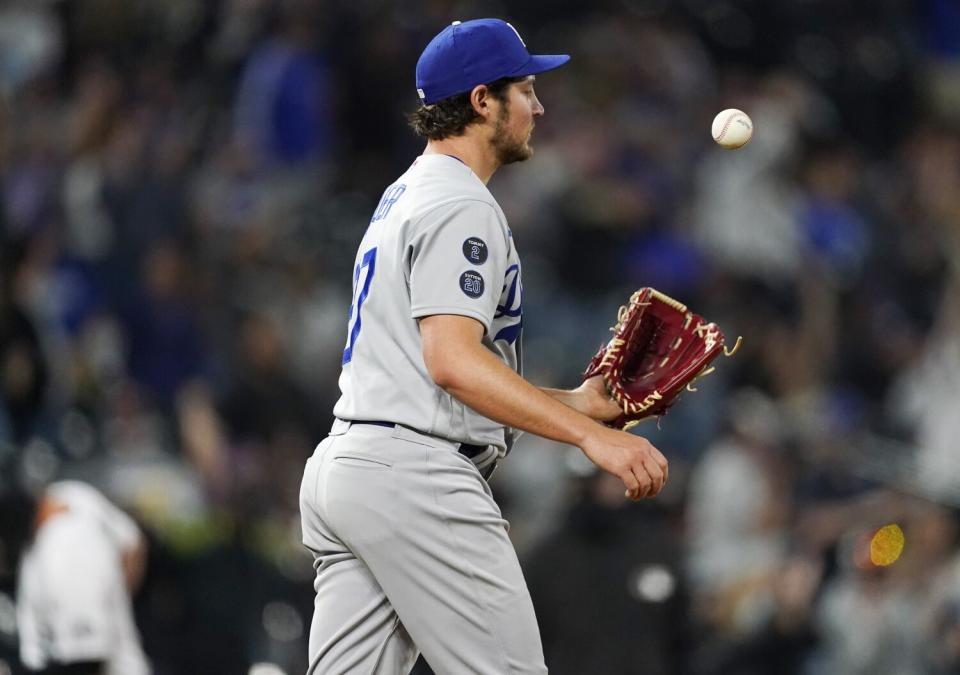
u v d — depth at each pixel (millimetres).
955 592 31453
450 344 13219
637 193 45344
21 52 48562
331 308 40844
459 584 13578
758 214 46562
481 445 13938
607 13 51188
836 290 46219
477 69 14250
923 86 55469
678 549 24750
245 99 46594
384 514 13609
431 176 14055
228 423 36156
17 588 22781
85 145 43062
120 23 48344
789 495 34219
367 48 47875
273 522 32500
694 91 50094
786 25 52844
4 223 40594
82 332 38969
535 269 43875
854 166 51188
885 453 36188
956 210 51875
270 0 47531
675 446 38625
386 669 14266
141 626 26719
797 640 31578
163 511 30078
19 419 34656
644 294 14906
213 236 42469
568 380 40188
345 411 14031
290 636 28875
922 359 44562
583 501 24422
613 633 24078
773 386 41719
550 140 46969
